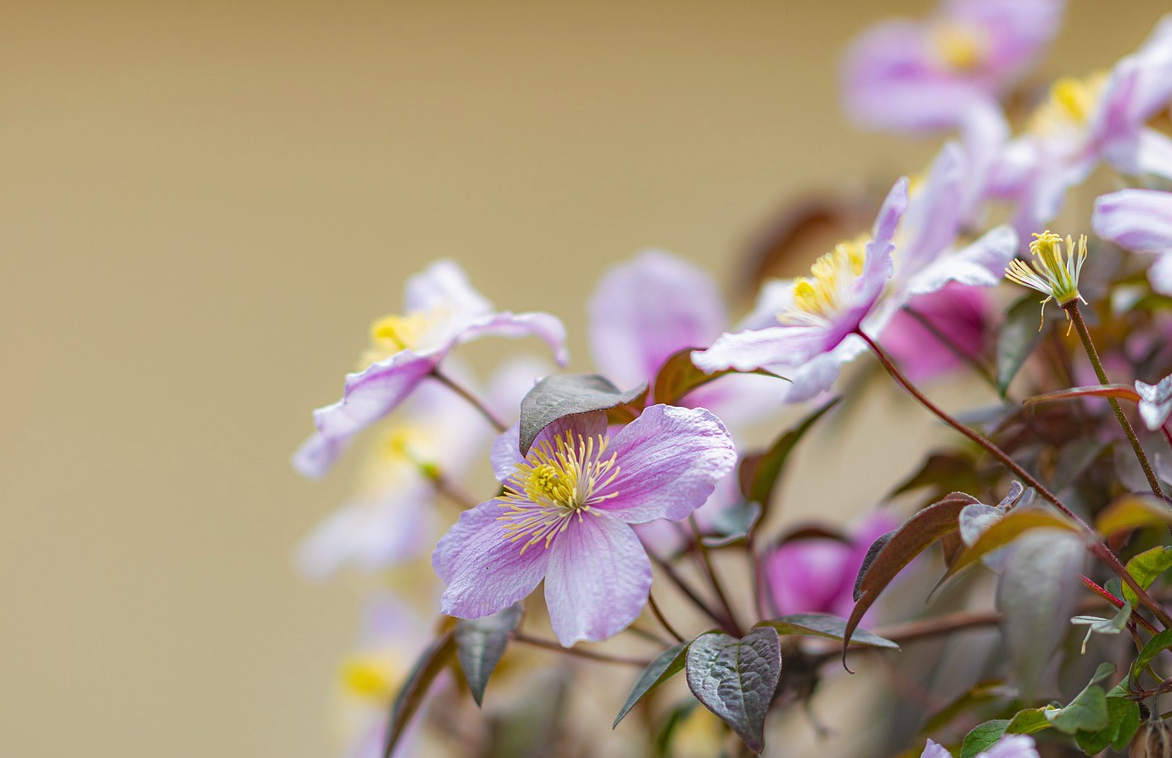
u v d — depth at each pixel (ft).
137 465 6.16
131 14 6.49
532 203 6.28
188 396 6.22
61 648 6.03
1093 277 2.70
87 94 6.48
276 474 6.09
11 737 5.92
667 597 3.64
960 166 2.67
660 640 2.68
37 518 6.13
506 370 3.10
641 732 3.15
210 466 6.14
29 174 6.42
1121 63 2.71
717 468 2.45
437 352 2.59
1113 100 2.70
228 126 6.43
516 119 6.37
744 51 6.35
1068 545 2.33
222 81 6.46
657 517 2.45
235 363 6.21
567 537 2.48
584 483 2.48
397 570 3.46
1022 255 2.74
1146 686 2.61
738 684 2.43
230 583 6.03
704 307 2.93
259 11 6.48
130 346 6.27
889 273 2.49
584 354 6.06
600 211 6.25
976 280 2.55
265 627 5.98
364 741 3.09
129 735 5.93
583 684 3.34
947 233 2.65
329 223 6.31
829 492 5.29
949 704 2.62
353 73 6.44
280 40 6.47
